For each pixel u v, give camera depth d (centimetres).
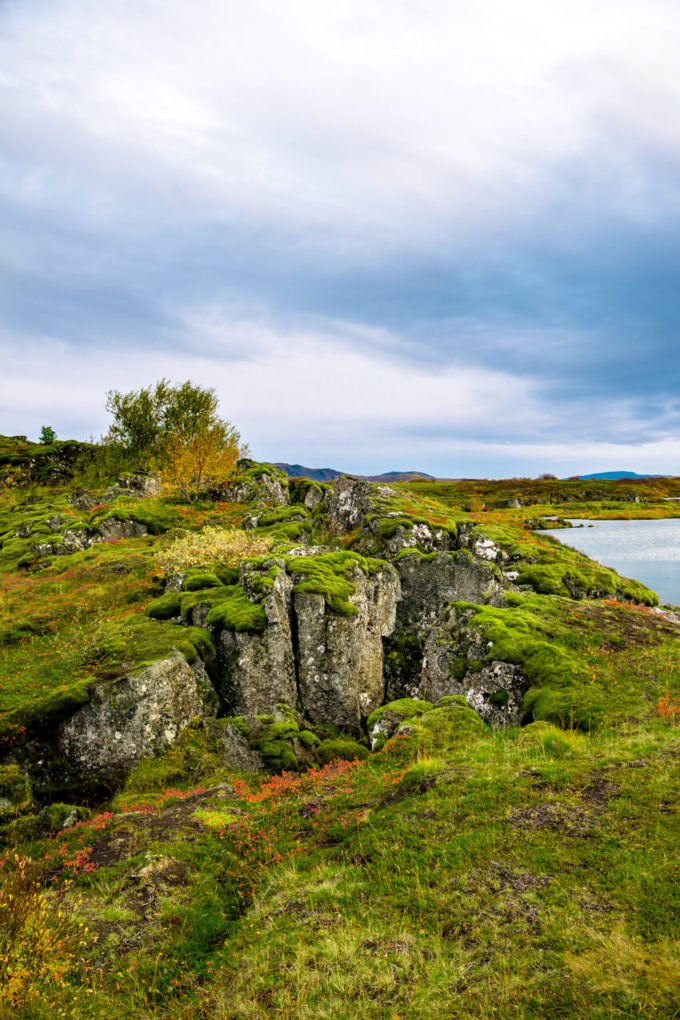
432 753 1738
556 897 979
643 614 2930
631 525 12300
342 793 1606
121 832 1503
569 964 834
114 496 7056
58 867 1369
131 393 9062
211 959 1004
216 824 1516
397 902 1038
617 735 1709
